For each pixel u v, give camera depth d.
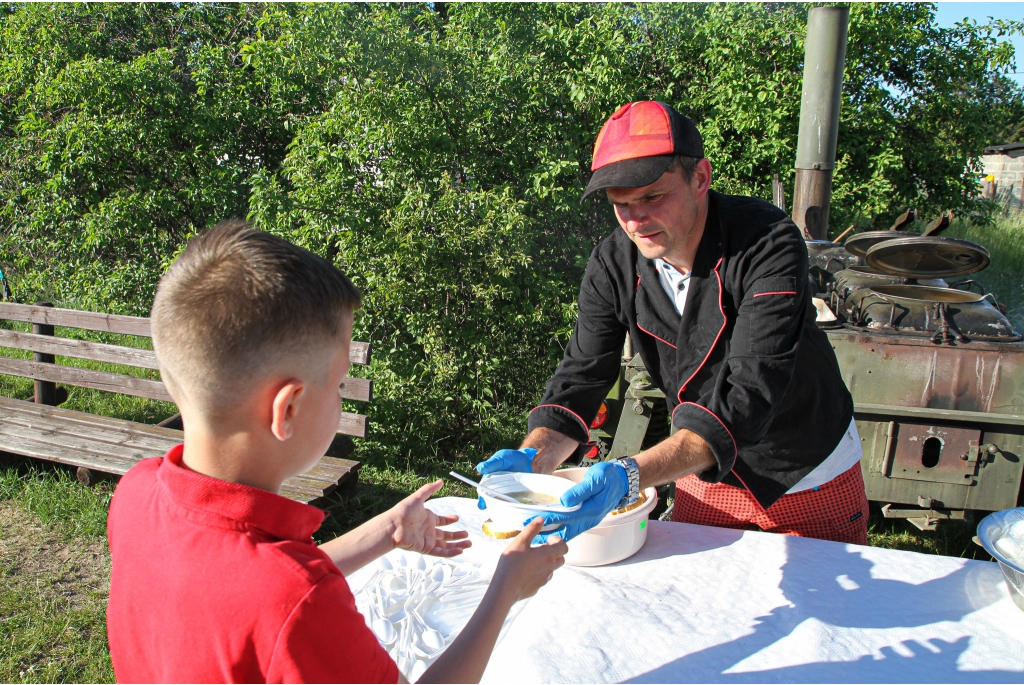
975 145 8.11
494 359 5.45
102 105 7.33
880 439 3.35
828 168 4.86
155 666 0.89
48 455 4.28
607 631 1.54
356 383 4.19
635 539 1.85
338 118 6.02
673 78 7.36
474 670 1.05
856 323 3.55
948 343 3.29
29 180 8.05
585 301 2.15
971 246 3.46
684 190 1.74
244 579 0.84
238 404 0.91
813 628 1.54
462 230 5.37
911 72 7.92
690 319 1.91
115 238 7.36
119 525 0.99
